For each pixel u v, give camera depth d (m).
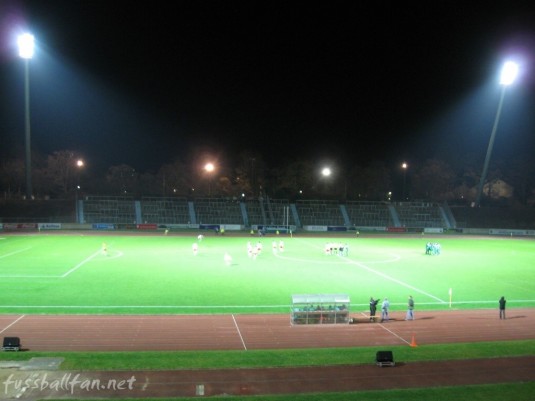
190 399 16.75
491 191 139.00
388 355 20.53
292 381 18.73
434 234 101.69
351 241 82.81
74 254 57.84
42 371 19.05
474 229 105.19
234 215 107.00
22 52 87.31
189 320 28.98
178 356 21.28
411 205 116.00
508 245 81.12
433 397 17.41
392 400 17.06
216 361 20.62
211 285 40.34
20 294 35.31
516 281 45.59
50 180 127.56
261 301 34.75
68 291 36.69
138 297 35.22
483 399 17.31
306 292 38.22
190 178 137.25
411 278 45.84
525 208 114.06
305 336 26.22
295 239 84.44
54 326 26.94
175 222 102.75
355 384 18.64
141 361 20.42
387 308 30.06
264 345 24.53
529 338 26.97
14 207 96.12
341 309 29.06
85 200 103.31
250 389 17.92
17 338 22.64
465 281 45.03
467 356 22.02
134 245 69.38
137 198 108.38
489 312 33.03
